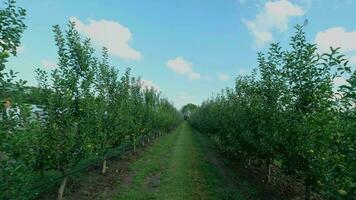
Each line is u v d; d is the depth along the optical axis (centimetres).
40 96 857
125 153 2027
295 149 748
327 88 716
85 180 1209
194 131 5481
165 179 1378
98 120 1166
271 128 1027
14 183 532
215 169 1661
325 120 632
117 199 1020
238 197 1088
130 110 1889
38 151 802
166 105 4906
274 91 1091
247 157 1575
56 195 980
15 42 527
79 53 979
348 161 466
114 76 1473
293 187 1257
